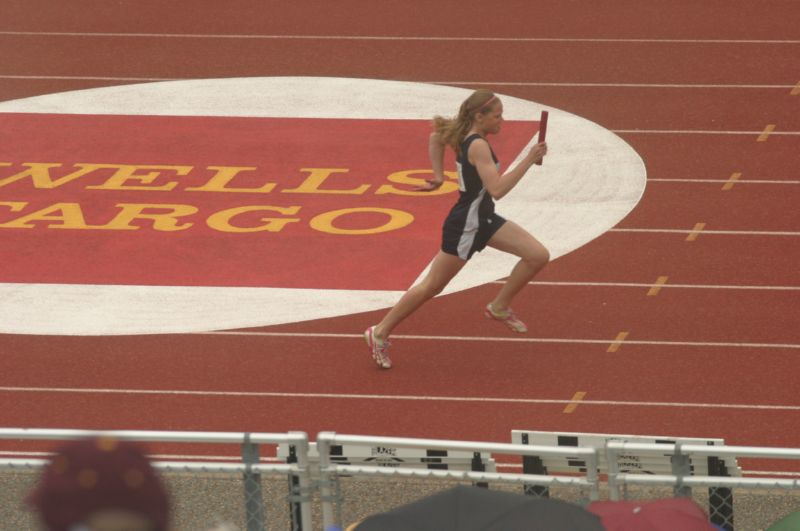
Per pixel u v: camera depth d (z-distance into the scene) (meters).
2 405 32.91
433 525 14.05
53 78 63.62
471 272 41.00
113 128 55.97
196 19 71.94
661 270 40.72
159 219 45.72
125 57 66.44
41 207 46.91
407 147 53.09
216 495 24.67
